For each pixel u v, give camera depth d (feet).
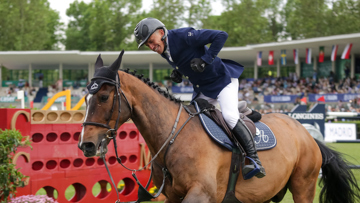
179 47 14.80
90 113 13.24
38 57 160.15
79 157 25.43
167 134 14.65
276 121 18.43
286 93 143.95
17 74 191.11
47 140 24.64
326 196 19.56
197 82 15.88
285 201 27.55
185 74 15.78
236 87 16.11
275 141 16.70
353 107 115.55
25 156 22.39
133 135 28.55
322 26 191.83
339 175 19.03
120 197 27.40
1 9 203.62
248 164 15.67
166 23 202.39
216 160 14.70
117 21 211.20
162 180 15.23
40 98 160.76
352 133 73.87
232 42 211.00
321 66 158.20
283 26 237.04
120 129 27.71
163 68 182.70
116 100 13.71
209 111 15.69
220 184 15.03
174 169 14.23
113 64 13.58
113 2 212.43
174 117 15.08
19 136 20.33
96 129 13.19
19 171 21.95
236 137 15.40
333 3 193.06
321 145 19.57
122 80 14.16
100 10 209.67
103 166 26.63
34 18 212.02
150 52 154.51
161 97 15.23
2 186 19.30
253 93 149.89
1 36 205.36
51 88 165.37
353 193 19.24
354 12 190.19
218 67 15.60
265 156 16.20
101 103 13.35
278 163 16.51
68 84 167.94
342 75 151.53
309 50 133.39
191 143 14.47
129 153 28.02
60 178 24.40
